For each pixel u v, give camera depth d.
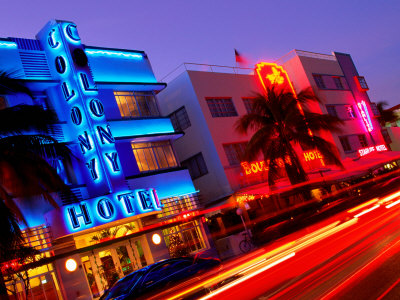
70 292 18.89
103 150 22.28
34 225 19.52
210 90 33.31
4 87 16.84
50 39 23.45
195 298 11.22
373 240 12.88
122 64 27.55
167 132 27.59
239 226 28.61
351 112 47.97
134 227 22.91
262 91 38.12
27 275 16.69
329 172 33.22
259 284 10.75
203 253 25.16
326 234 18.72
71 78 22.78
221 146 31.53
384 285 7.58
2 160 15.38
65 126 22.72
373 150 47.22
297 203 31.62
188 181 27.42
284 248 18.53
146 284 12.59
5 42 22.20
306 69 44.22
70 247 19.67
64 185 16.55
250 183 31.78
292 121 28.83
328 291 8.05
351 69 51.34
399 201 23.20
